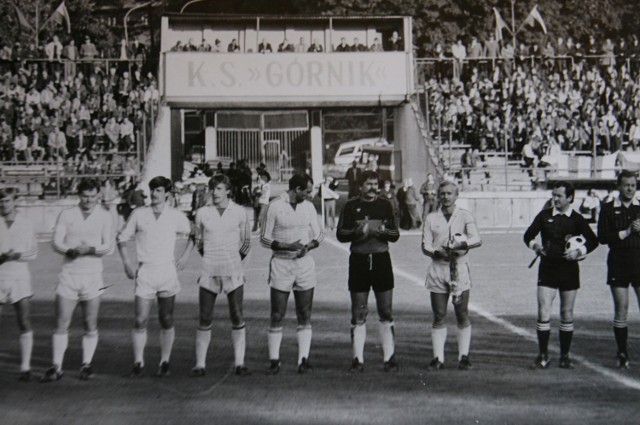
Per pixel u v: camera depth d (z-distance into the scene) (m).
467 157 35.75
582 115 39.56
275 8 58.59
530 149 36.50
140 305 8.78
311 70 36.41
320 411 7.38
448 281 8.95
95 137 36.59
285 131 42.22
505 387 8.16
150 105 36.69
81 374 8.71
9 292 8.62
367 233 8.87
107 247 8.77
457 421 7.02
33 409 7.52
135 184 30.38
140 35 66.06
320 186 31.39
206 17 39.09
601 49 47.47
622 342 9.00
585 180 35.09
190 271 19.34
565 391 7.98
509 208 33.28
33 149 35.59
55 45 41.22
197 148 44.38
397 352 9.95
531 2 55.75
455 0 54.72
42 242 28.56
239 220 8.92
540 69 43.44
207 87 36.03
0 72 40.31
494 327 11.43
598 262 20.30
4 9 54.72
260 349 10.20
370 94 36.50
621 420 6.98
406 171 36.94
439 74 41.59
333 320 12.20
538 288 9.09
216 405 7.62
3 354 10.05
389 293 8.98
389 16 38.88
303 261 8.99
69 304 8.69
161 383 8.52
